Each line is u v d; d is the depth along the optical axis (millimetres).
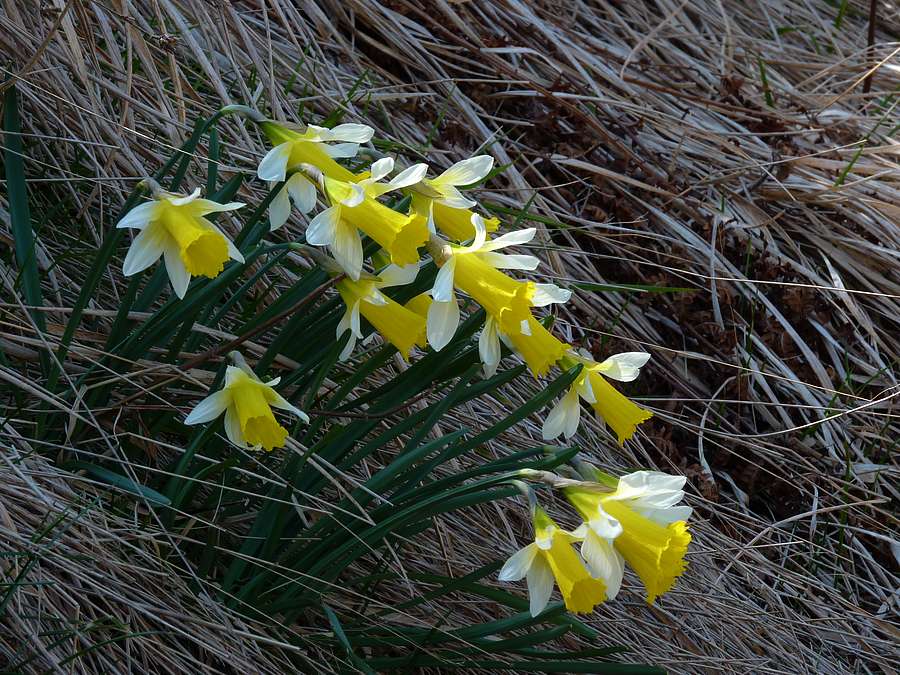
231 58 1143
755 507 1209
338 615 964
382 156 925
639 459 1183
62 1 1031
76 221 1069
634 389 1234
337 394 943
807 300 1306
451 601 1002
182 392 974
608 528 858
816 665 1095
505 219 1262
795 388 1266
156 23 1149
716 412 1206
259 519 949
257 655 921
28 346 967
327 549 944
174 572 919
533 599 873
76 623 877
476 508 1059
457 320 885
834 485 1192
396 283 904
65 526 888
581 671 921
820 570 1167
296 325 943
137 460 980
